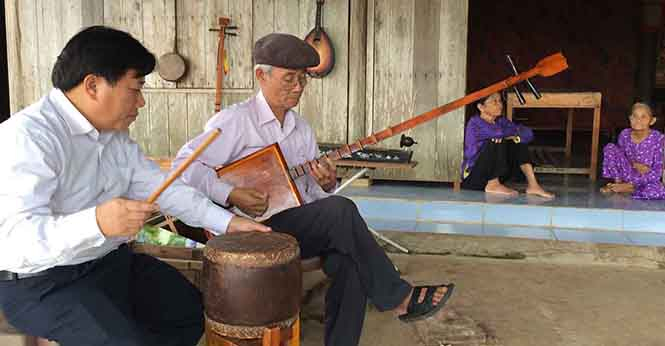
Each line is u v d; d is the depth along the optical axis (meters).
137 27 6.21
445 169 6.07
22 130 2.01
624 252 4.73
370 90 6.04
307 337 3.40
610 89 11.09
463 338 3.40
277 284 2.18
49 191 2.03
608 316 3.70
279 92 3.01
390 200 5.65
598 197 5.82
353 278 2.73
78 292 2.16
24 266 1.98
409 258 4.77
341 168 6.16
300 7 6.02
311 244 2.83
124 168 2.42
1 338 2.17
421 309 2.72
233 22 6.12
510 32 11.22
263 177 2.94
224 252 2.17
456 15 5.85
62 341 2.15
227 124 3.05
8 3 6.19
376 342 3.36
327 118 6.13
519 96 3.07
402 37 5.94
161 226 3.50
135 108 2.22
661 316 3.71
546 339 3.39
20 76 6.27
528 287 4.16
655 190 5.71
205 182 2.87
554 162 7.51
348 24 5.98
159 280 2.60
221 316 2.20
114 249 2.41
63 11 6.18
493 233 5.15
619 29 10.98
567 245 4.84
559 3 11.05
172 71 6.16
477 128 5.96
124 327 2.16
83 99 2.13
